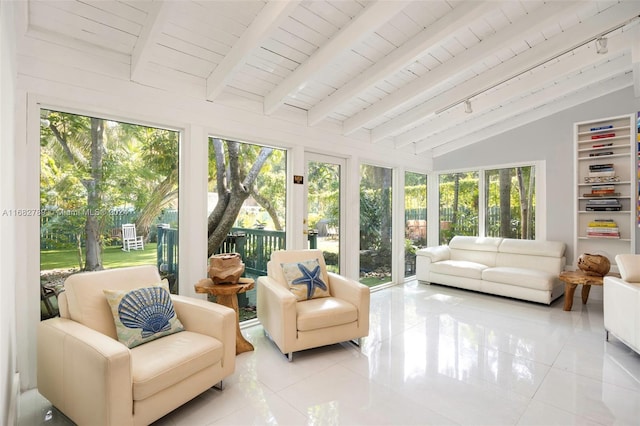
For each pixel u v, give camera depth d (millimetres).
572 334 3150
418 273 5414
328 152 4176
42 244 2330
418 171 5789
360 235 4770
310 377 2342
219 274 2654
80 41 2369
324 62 2787
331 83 3436
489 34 2973
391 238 5324
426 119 4773
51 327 1833
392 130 4523
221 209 3352
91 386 1552
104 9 2182
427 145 5551
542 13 2652
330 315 2658
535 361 2584
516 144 5129
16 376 2043
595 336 3100
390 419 1872
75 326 1826
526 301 4320
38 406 1984
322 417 1891
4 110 1514
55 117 2379
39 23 2168
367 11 2438
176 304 2320
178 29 2469
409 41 2879
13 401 1845
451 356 2676
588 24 2859
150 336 2020
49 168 2354
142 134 2791
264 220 3682
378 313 3805
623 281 2799
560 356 2672
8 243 1697
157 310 2104
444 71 3314
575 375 2363
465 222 5797
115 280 2160
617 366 2496
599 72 3824
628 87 4152
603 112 4344
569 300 3879
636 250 4055
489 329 3289
